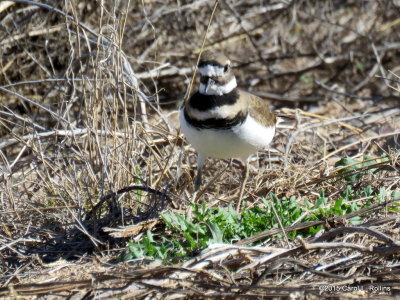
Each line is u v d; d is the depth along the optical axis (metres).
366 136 14.62
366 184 10.68
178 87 17.83
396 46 19.08
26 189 10.88
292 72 18.98
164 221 9.42
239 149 9.63
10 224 10.07
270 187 10.84
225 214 9.34
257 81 18.81
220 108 9.18
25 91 15.47
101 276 7.52
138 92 12.05
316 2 18.92
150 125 12.12
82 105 13.22
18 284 7.66
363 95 18.62
